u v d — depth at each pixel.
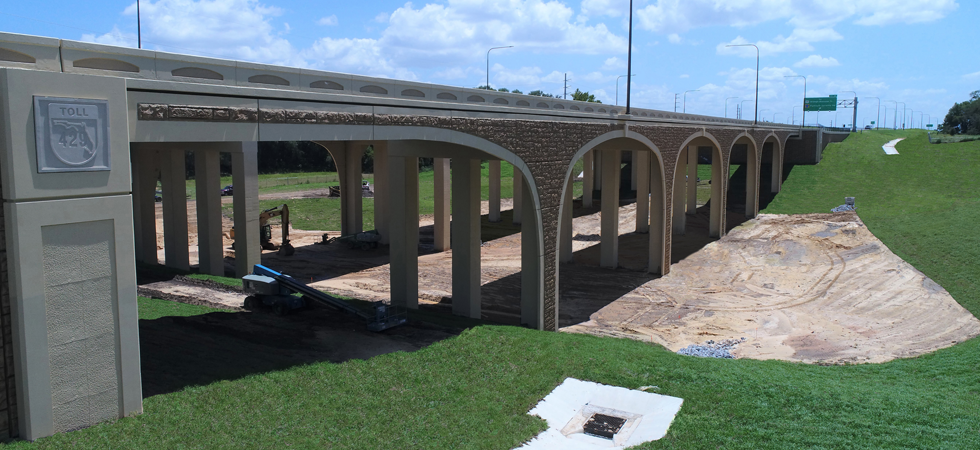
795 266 38.91
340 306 22.45
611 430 15.47
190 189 72.19
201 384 14.73
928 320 27.75
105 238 11.70
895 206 50.50
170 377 15.05
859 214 49.84
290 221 52.09
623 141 32.16
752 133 52.44
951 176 56.34
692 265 39.62
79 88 11.02
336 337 19.94
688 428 15.17
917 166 61.22
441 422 14.67
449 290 31.00
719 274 37.31
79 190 11.16
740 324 27.78
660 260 36.69
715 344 24.92
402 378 16.81
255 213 29.83
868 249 40.41
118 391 12.23
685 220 51.91
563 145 25.52
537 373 18.33
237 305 24.08
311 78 16.16
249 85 14.70
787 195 59.84
